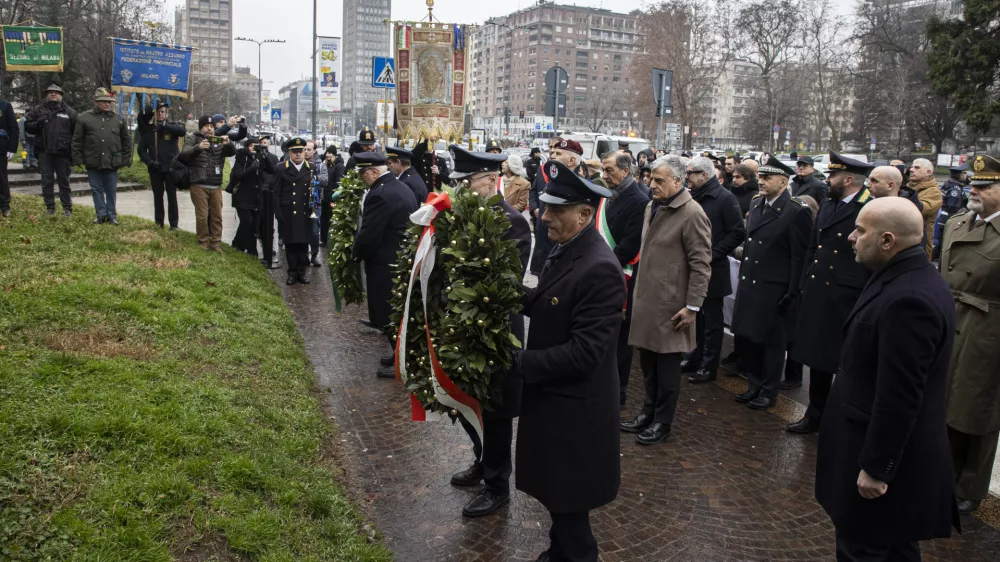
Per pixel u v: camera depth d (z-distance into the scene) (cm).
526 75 13175
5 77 2508
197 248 981
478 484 456
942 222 1176
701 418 591
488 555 379
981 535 418
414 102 1408
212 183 1002
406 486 451
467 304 335
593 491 321
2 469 316
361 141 990
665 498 449
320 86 3231
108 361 471
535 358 316
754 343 622
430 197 385
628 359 612
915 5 4797
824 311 539
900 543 290
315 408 547
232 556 319
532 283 1020
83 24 2812
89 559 282
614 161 586
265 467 400
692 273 515
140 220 1095
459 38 1393
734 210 641
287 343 686
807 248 586
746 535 407
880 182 492
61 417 365
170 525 321
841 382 308
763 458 514
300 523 365
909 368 271
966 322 425
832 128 5138
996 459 527
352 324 825
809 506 444
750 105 8438
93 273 688
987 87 3281
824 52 5075
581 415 318
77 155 958
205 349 571
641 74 5906
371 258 619
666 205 525
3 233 805
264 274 1005
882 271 297
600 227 595
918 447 283
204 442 396
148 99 1191
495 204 362
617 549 388
